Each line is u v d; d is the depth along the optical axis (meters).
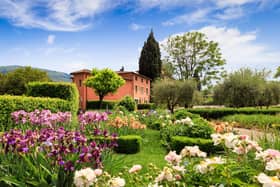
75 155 2.77
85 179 1.79
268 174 1.88
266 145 3.91
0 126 6.42
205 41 31.83
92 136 5.66
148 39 37.78
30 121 5.40
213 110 17.36
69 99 10.13
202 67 31.94
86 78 28.61
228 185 1.73
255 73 19.88
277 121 12.10
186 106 23.58
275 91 19.50
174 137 6.83
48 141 3.06
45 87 10.39
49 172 2.68
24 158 2.88
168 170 1.95
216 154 5.70
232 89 19.20
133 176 2.50
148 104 29.20
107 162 3.43
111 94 28.98
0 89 35.44
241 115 15.37
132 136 6.85
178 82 23.39
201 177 2.01
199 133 7.11
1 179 2.61
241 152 2.15
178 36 32.53
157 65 37.50
